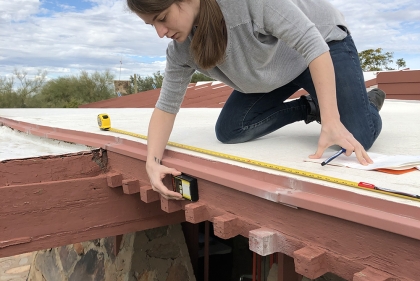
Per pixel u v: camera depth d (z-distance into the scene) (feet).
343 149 4.66
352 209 3.32
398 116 11.16
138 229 7.14
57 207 6.23
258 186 4.20
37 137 9.44
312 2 5.63
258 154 5.53
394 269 3.13
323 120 4.74
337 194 3.58
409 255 3.02
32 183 6.18
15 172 6.16
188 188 5.24
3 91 83.10
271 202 4.20
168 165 5.69
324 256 3.65
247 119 6.46
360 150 4.53
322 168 4.53
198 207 5.07
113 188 6.77
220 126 6.62
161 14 4.36
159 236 8.98
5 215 5.79
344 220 3.46
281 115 6.69
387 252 3.17
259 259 9.84
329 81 4.64
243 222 4.58
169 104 5.89
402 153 5.61
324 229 3.65
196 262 10.08
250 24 4.79
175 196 5.45
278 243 4.14
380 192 3.41
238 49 5.01
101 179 6.64
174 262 9.18
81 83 88.48
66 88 87.66
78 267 10.51
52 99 87.10
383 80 20.59
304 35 4.62
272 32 4.86
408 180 3.92
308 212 3.78
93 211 6.59
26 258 18.53
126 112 16.94
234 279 12.27
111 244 9.24
